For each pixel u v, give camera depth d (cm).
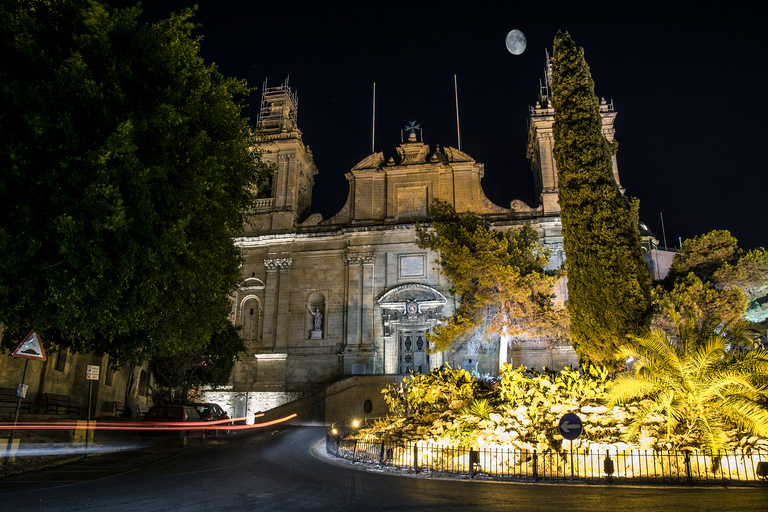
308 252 4944
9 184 1220
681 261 3591
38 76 1266
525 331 3247
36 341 1528
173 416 2373
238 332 4709
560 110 2489
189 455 1856
